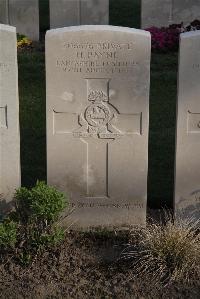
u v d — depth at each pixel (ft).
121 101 9.03
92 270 8.59
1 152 9.25
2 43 8.80
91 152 9.26
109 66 8.88
